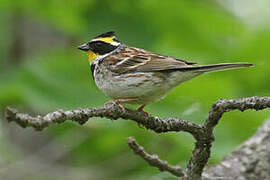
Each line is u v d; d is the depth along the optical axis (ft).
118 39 40.75
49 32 53.42
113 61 34.99
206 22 43.21
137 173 45.11
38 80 40.73
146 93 34.09
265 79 43.06
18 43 50.70
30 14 47.96
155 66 33.30
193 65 32.63
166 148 44.42
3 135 50.14
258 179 34.22
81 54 43.60
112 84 34.86
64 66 42.11
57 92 40.34
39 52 48.80
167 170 31.58
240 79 43.42
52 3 43.34
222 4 48.93
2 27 49.73
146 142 44.24
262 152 34.96
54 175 46.52
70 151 47.88
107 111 25.93
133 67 34.09
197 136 27.35
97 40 37.32
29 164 46.65
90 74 42.06
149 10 42.29
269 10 50.75
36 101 39.32
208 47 44.19
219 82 41.29
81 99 40.45
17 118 20.67
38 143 50.29
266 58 42.55
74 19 43.78
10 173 45.73
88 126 42.47
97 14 41.55
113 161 46.80
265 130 36.35
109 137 45.09
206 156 27.66
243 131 41.27
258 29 43.42
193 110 41.55
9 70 43.14
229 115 41.04
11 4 45.39
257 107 25.55
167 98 41.57
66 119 23.36
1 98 39.96
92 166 47.29
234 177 34.37
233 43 44.52
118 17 41.50
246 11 50.83
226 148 39.55
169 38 44.60
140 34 41.09
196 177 28.04
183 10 42.22
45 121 21.70
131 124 41.65
